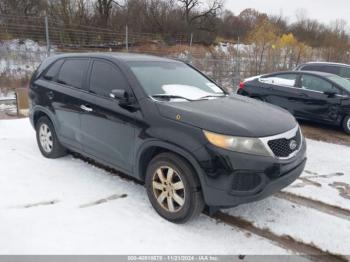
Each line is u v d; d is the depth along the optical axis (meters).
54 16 25.73
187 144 3.24
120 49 23.94
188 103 3.75
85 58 4.65
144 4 33.94
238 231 3.48
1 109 10.02
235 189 3.16
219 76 17.23
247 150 3.16
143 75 4.04
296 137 3.65
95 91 4.31
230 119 3.37
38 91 5.21
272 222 3.68
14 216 3.57
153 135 3.49
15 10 25.27
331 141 7.19
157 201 3.65
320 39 42.94
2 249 3.05
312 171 5.28
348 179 4.98
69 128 4.70
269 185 3.23
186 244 3.23
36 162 5.13
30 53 16.72
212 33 39.28
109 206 3.84
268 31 34.59
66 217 3.59
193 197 3.32
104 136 4.15
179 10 38.22
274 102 8.88
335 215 3.88
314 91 8.18
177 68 4.64
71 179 4.54
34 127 5.49
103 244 3.16
